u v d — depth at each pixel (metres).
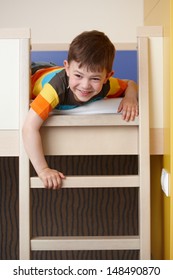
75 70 1.40
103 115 1.51
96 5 2.35
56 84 1.46
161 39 1.56
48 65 1.84
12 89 1.51
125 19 2.35
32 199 2.33
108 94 1.60
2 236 2.35
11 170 2.34
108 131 1.54
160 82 1.57
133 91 1.61
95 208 2.33
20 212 1.51
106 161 2.31
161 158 1.71
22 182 1.51
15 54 1.50
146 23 2.13
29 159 1.51
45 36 2.34
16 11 2.33
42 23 2.34
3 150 1.52
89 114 1.53
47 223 2.33
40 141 1.47
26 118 1.47
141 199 1.52
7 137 1.52
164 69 1.54
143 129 1.51
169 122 1.48
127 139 1.54
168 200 1.57
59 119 1.50
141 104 1.51
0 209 2.34
